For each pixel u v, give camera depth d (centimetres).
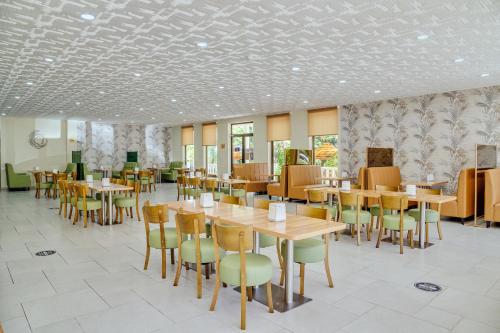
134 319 291
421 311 306
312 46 493
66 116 1329
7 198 1095
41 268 423
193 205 439
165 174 1692
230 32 435
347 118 1061
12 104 1017
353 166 1053
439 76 684
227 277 292
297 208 399
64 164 1496
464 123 835
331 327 277
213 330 273
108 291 351
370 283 373
